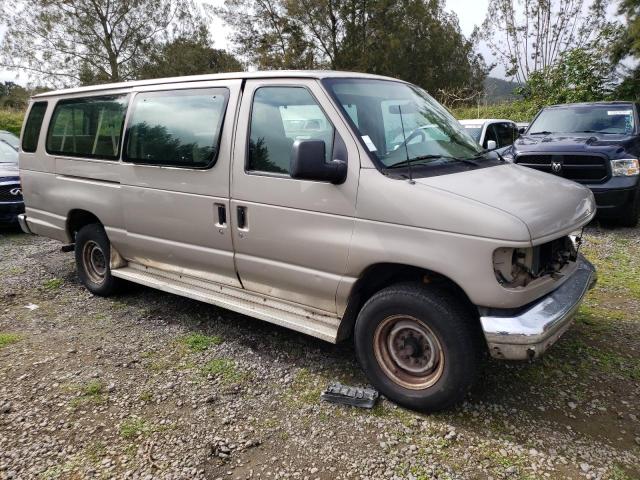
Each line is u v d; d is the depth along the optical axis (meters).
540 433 3.14
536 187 3.43
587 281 3.61
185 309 5.20
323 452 3.04
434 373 3.28
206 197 4.14
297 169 3.20
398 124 3.78
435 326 3.15
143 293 5.73
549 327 2.96
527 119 18.97
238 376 3.87
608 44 17.75
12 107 25.33
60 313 5.19
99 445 3.13
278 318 3.87
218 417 3.38
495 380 3.71
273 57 34.31
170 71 30.52
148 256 4.89
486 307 3.00
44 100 5.84
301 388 3.70
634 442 3.05
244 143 3.89
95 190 5.14
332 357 4.13
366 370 3.54
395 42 33.03
